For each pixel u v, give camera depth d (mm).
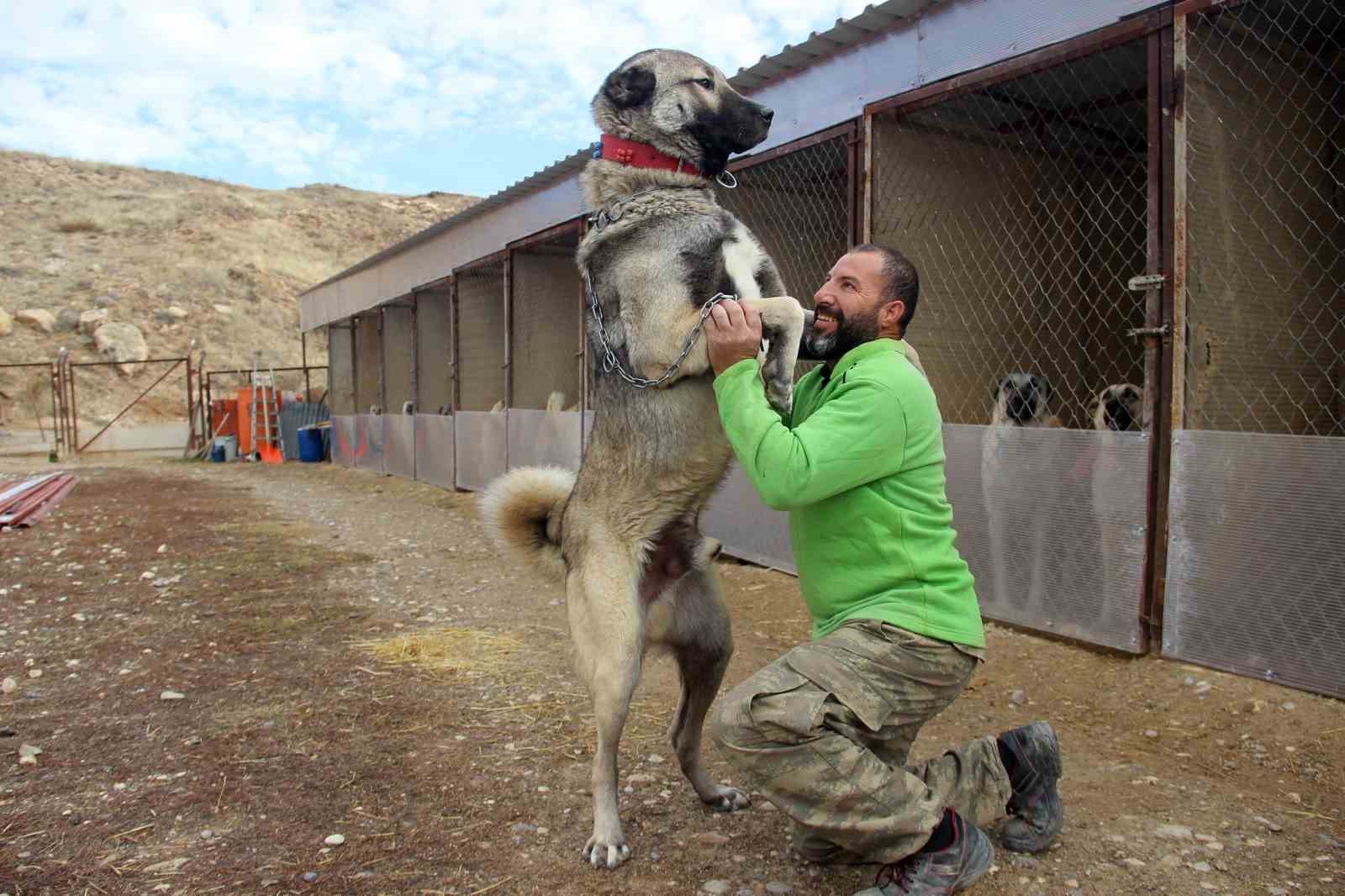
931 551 2439
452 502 11008
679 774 3373
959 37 5008
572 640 2926
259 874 2646
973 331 6246
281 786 3250
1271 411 4934
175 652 4922
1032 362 6637
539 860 2736
